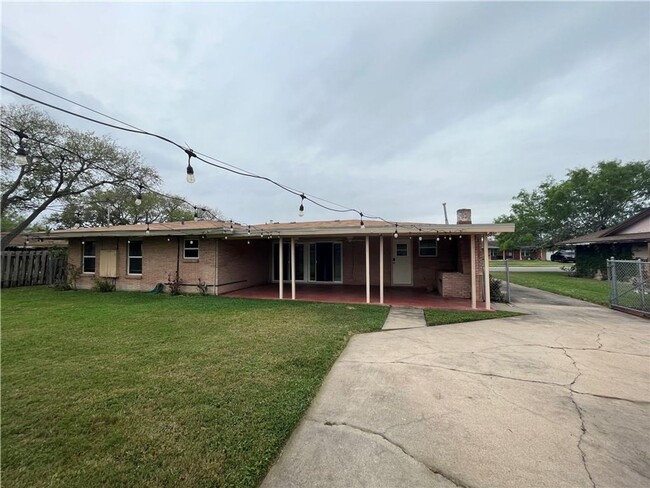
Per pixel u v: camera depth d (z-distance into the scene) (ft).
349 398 10.36
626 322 22.20
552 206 72.95
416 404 9.91
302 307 26.89
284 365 13.00
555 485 6.36
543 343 16.81
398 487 6.31
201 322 20.76
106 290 36.88
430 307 27.66
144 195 76.84
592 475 6.66
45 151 53.83
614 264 28.14
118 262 38.32
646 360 14.08
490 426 8.61
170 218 88.43
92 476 6.54
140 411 9.17
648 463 7.06
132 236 36.17
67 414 8.96
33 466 6.81
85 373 11.98
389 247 41.96
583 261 59.67
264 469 6.82
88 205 70.64
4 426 8.32
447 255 39.81
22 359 13.44
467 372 12.61
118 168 61.41
